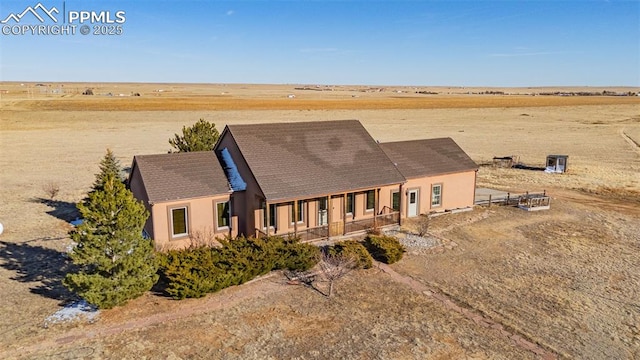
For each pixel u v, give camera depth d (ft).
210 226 69.46
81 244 49.21
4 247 68.18
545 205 96.43
